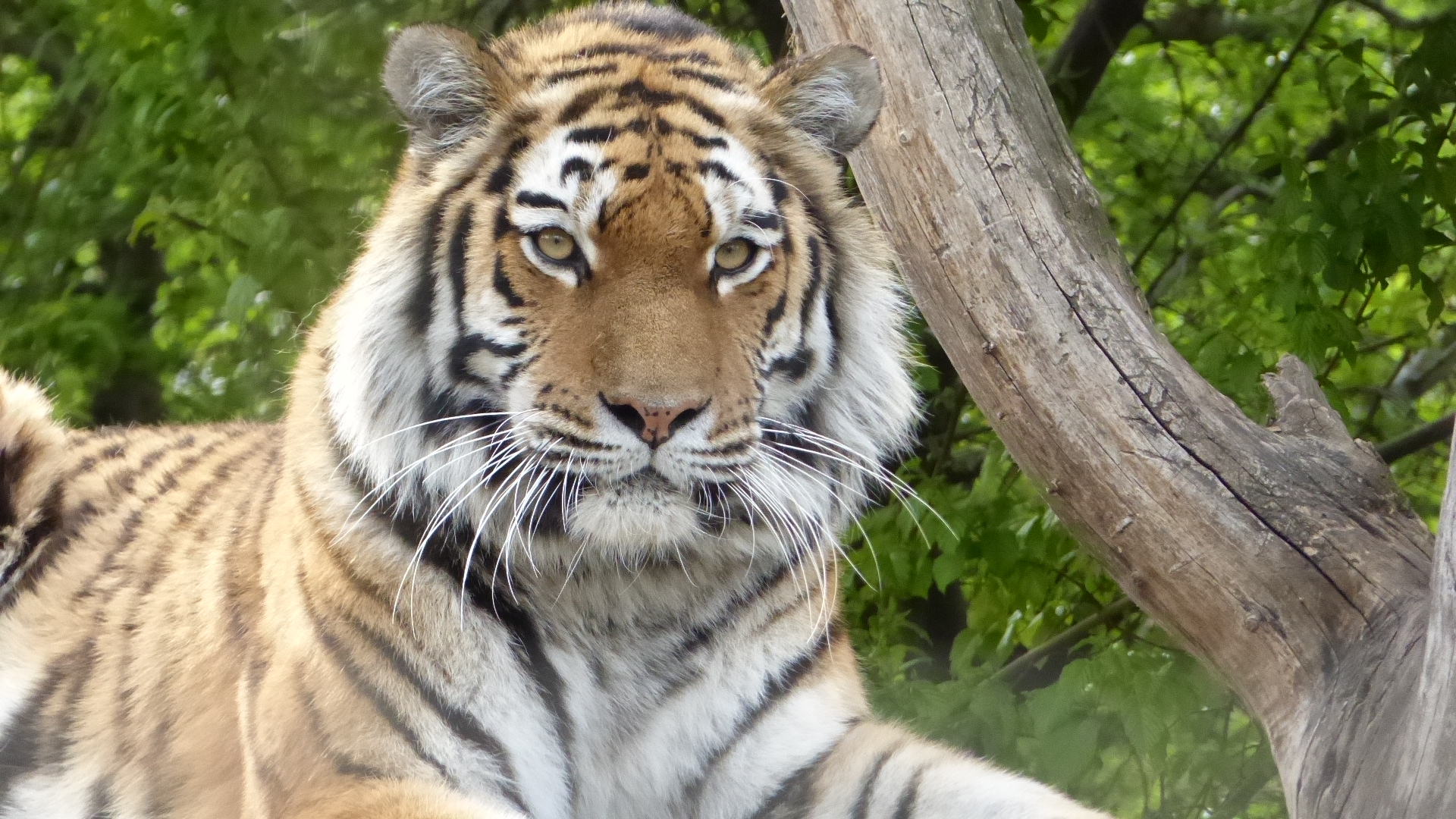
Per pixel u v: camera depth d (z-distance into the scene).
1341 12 14.02
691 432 5.51
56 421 8.24
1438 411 14.03
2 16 13.21
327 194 11.40
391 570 5.77
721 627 6.17
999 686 9.41
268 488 6.63
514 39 6.61
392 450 5.81
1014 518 10.57
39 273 13.14
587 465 5.54
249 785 5.87
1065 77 12.14
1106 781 10.16
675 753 6.21
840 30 6.52
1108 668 9.02
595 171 5.60
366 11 11.34
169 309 12.77
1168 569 5.79
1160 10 13.88
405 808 5.28
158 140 11.89
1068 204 6.29
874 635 10.80
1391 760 4.91
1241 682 5.74
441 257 5.81
